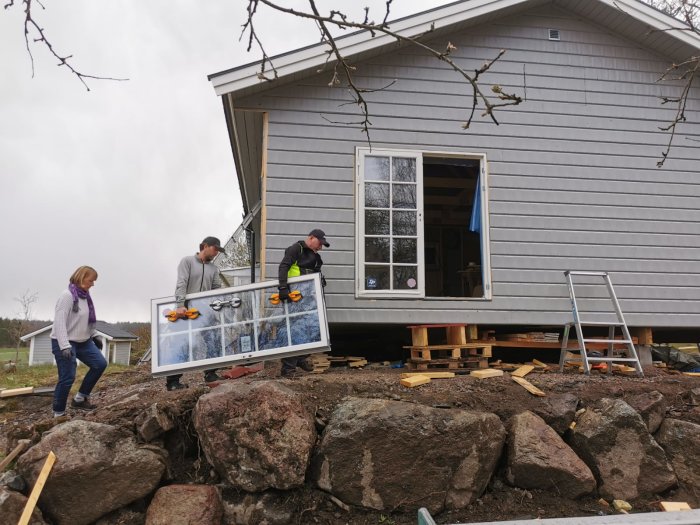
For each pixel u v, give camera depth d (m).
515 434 4.74
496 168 7.40
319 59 6.73
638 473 4.74
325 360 6.53
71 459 4.16
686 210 7.77
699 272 7.66
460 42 7.52
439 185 10.98
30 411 6.17
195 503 4.16
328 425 4.62
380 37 6.86
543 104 7.61
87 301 5.57
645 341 7.53
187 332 5.61
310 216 6.87
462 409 4.85
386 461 4.43
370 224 6.98
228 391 4.52
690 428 4.99
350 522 4.32
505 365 6.65
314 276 5.72
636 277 7.48
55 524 4.12
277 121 6.97
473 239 12.12
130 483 4.25
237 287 5.73
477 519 4.36
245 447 4.31
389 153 7.15
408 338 8.11
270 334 5.60
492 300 7.11
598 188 7.58
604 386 5.46
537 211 7.39
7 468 4.42
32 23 2.56
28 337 22.47
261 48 2.72
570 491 4.59
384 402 4.68
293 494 4.37
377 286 6.86
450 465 4.48
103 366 5.58
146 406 4.72
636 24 7.64
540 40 7.72
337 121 7.09
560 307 7.25
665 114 7.91
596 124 7.71
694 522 2.08
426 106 7.33
